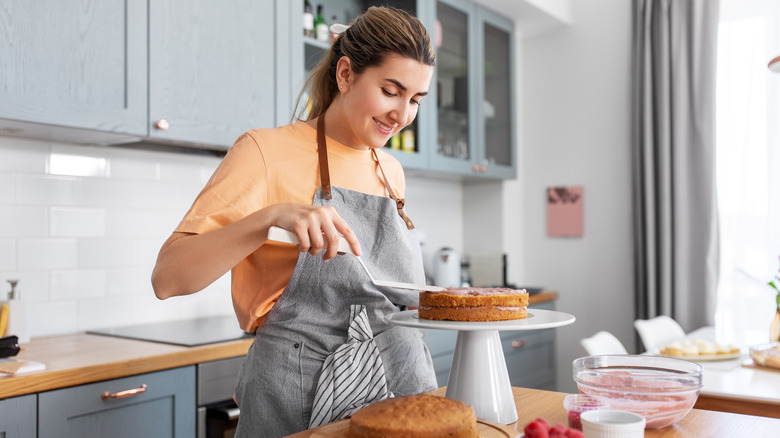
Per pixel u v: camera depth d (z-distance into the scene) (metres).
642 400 0.98
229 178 1.16
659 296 3.37
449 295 1.08
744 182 3.23
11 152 2.05
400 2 3.05
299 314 1.21
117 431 1.67
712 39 3.21
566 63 3.85
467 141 3.38
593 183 3.76
